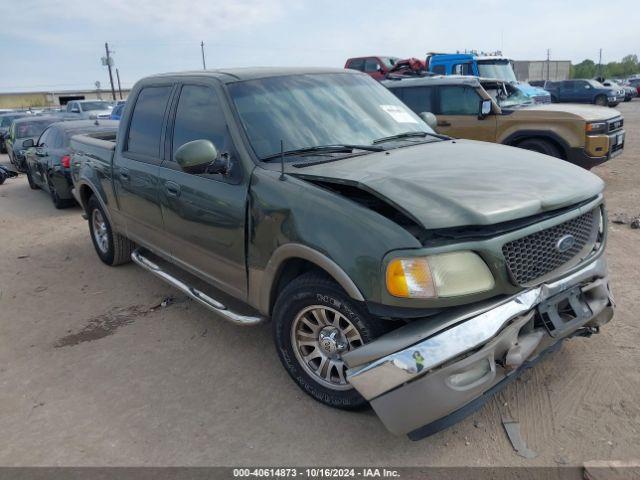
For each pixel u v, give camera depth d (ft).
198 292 13.24
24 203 34.32
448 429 9.70
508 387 10.74
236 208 11.02
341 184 9.48
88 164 18.11
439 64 52.19
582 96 94.89
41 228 26.71
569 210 9.63
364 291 8.61
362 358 8.63
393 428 8.50
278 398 10.89
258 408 10.61
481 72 49.88
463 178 9.47
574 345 12.12
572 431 9.46
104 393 11.45
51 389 11.73
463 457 9.04
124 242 18.49
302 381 10.61
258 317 11.55
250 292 11.30
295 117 12.01
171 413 10.62
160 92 14.43
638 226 20.95
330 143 11.74
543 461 8.84
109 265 19.53
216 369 12.14
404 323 8.93
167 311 15.39
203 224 12.14
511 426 9.66
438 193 8.78
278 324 10.57
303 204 9.62
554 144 28.40
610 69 343.87
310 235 9.36
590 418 9.75
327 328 9.98
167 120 13.79
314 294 9.60
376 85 14.55
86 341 13.89
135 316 15.21
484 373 8.52
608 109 29.63
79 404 11.10
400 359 8.21
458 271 8.23
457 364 8.18
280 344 10.71
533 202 8.79
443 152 11.35
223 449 9.53
